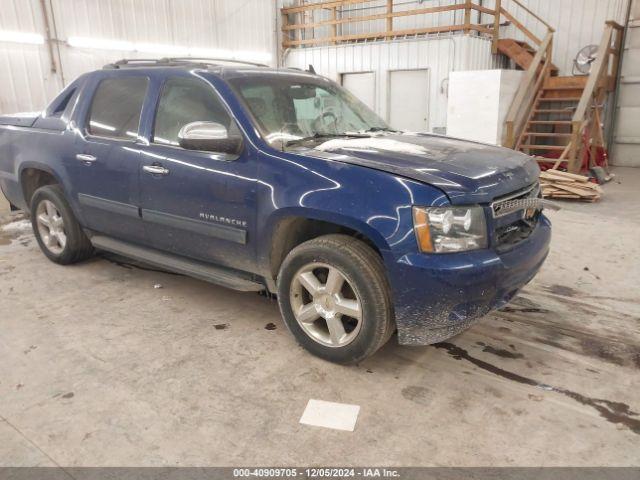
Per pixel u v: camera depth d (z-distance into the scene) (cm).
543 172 741
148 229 347
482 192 241
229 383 259
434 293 231
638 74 1047
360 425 226
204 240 314
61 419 230
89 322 330
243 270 308
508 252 254
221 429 223
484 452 208
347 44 1241
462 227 234
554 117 1116
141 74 353
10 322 330
